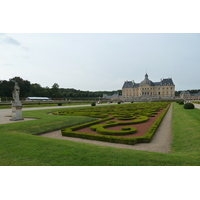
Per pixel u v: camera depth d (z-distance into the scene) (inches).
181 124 705.0
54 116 1002.7
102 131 596.4
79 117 956.6
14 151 358.3
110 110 1457.9
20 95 5064.0
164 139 543.5
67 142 428.1
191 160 299.9
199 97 6791.3
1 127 633.0
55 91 6205.7
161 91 6879.9
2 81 4756.4
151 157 317.4
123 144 486.6
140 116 984.3
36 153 344.2
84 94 7632.9
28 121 780.6
